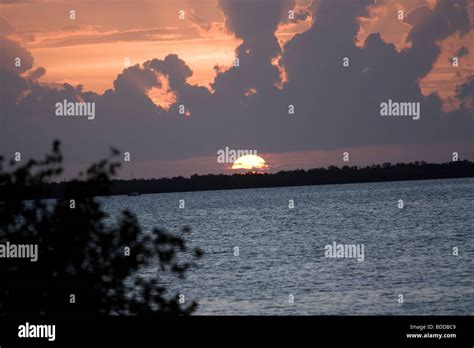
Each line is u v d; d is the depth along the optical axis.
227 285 101.06
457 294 85.94
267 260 139.00
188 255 149.88
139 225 39.41
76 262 38.00
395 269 114.44
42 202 37.97
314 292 93.12
